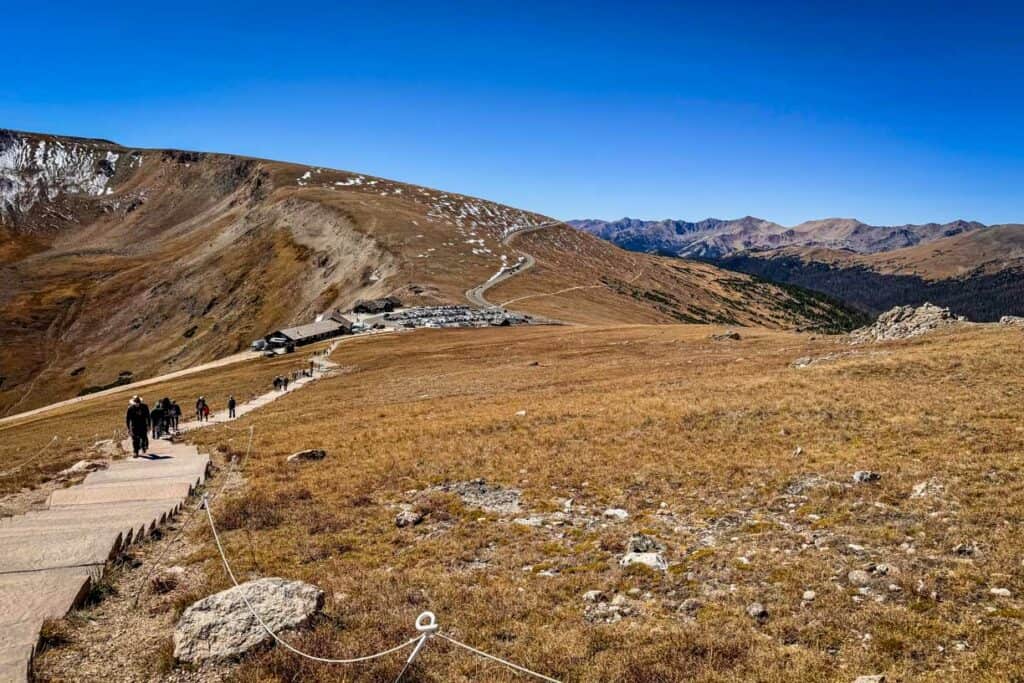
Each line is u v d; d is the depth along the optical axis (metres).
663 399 30.64
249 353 120.31
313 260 197.62
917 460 17.88
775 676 8.91
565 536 15.71
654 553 13.61
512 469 21.94
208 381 82.88
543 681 9.29
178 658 9.82
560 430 26.66
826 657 9.27
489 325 110.06
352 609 11.66
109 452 30.89
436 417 33.88
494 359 69.88
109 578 12.99
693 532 15.04
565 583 12.62
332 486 21.23
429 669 9.68
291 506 19.16
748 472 18.94
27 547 13.91
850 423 22.53
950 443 18.94
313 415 40.84
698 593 11.77
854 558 12.48
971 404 22.66
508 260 196.88
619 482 19.48
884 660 9.03
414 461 23.94
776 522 15.04
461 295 144.38
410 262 170.50
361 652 10.08
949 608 10.21
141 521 16.44
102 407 75.00
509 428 28.45
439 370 64.69
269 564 14.37
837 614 10.38
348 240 196.50
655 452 22.12
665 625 10.59
